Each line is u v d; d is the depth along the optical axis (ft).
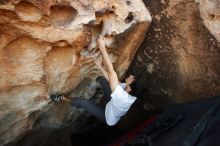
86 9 13.94
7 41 13.70
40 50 14.62
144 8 16.22
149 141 15.56
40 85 16.05
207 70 17.03
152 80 19.47
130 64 19.30
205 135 14.28
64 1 13.30
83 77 17.53
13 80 15.03
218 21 15.58
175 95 19.30
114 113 16.03
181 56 17.48
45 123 19.42
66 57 15.67
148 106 21.24
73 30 14.16
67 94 18.19
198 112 15.74
